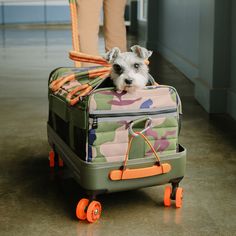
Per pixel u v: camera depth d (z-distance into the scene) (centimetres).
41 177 228
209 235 170
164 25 723
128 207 193
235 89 350
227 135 303
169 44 679
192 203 198
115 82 175
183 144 282
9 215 186
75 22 231
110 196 204
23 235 169
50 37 1009
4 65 600
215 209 192
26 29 1256
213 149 273
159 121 181
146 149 182
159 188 214
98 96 171
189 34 531
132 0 1099
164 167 184
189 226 176
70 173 233
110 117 173
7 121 334
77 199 202
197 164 246
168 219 182
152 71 573
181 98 419
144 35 956
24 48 793
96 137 173
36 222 180
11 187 215
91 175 173
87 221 180
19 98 411
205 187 215
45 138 293
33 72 548
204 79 392
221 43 360
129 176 178
